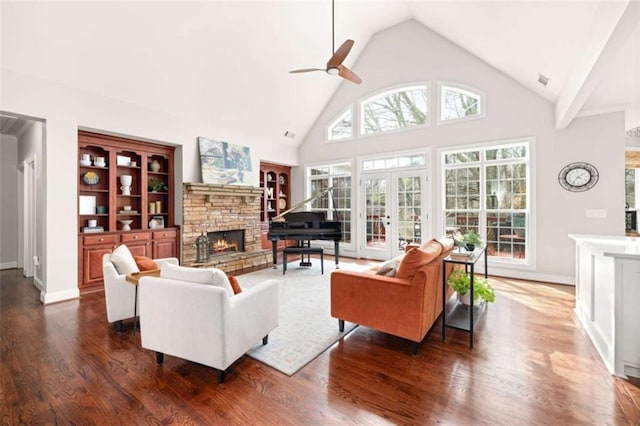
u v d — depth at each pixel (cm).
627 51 283
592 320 267
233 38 463
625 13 203
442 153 568
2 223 582
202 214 554
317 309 355
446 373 221
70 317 333
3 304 376
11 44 328
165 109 496
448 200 570
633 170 693
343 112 701
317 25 523
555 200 464
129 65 414
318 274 528
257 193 640
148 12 375
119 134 452
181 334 217
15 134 574
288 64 559
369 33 632
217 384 208
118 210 491
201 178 554
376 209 662
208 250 548
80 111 402
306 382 211
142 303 233
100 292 425
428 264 271
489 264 522
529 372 221
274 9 459
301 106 677
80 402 188
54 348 260
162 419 174
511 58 429
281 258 693
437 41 570
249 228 639
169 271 233
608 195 431
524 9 309
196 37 432
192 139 543
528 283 464
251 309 236
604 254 218
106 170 480
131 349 259
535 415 175
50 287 380
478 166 534
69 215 395
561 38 314
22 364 233
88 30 357
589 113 435
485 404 186
